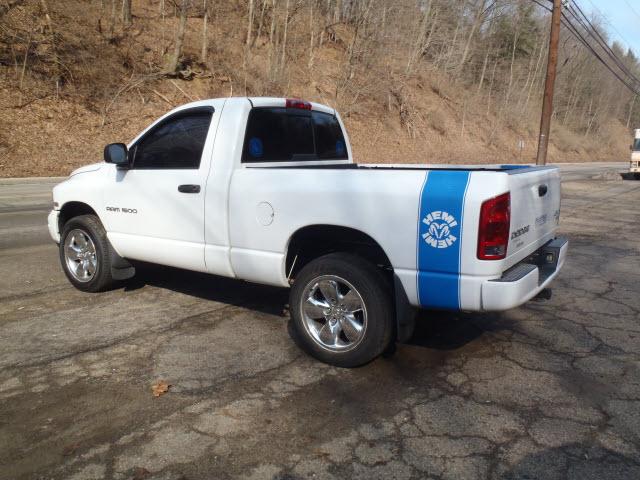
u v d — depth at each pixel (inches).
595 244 352.5
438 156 1310.3
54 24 874.1
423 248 143.5
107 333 182.9
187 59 993.5
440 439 123.3
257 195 169.0
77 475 109.6
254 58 1109.1
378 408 136.7
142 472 110.7
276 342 177.5
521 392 145.5
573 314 208.1
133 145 205.3
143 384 147.6
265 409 135.6
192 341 177.2
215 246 182.2
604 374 156.5
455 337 183.8
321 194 156.6
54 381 148.6
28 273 256.4
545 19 2281.0
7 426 126.7
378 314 152.3
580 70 2573.8
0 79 770.8
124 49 930.7
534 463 114.5
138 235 204.7
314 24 1337.4
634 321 200.7
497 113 1904.5
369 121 1274.6
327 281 160.1
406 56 1534.2
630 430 127.0
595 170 1427.2
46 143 750.5
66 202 231.5
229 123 180.5
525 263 164.9
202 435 123.8
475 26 1835.6
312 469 112.2
